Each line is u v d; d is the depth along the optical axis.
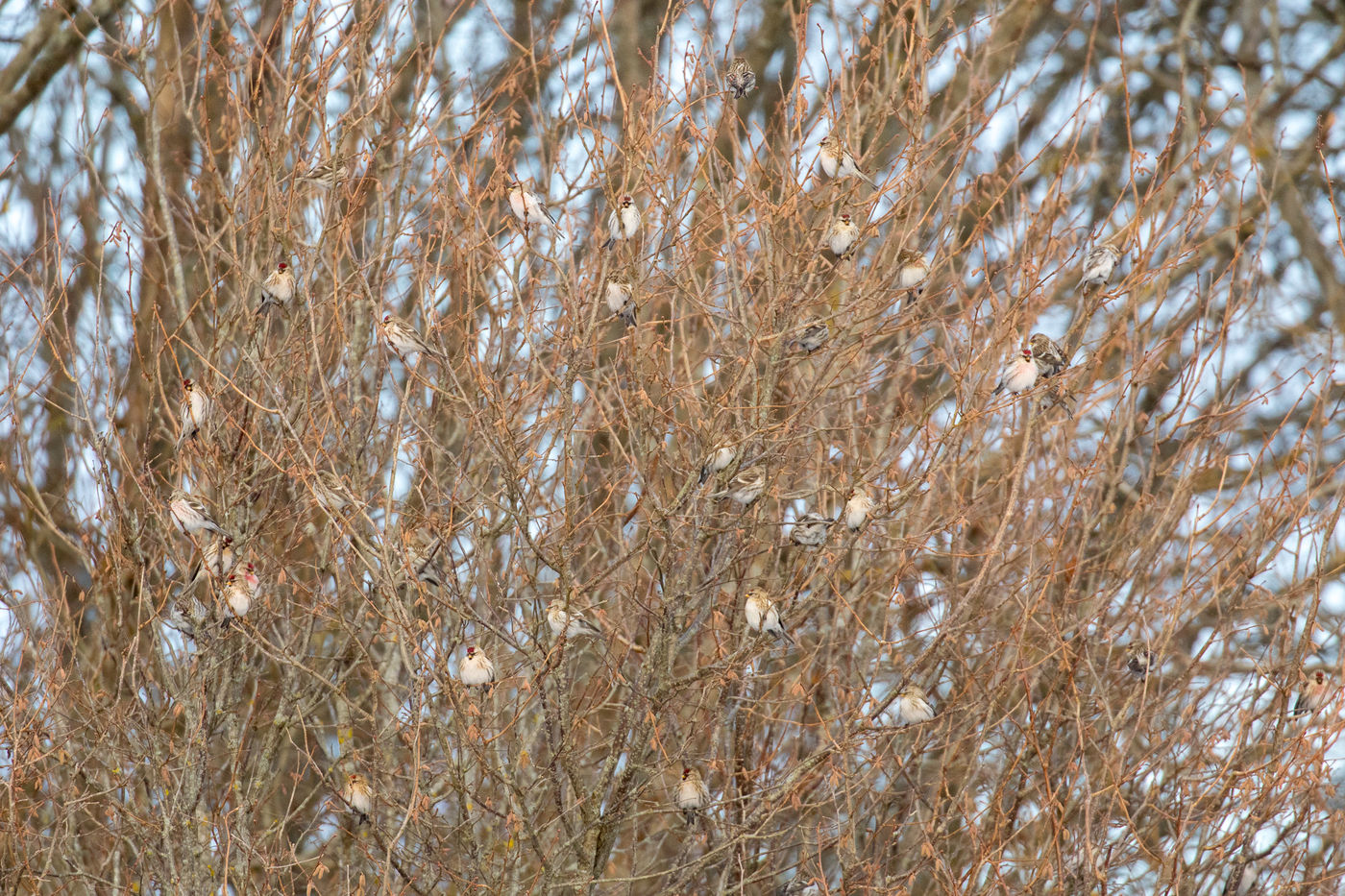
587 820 20.66
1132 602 25.50
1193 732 23.42
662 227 20.62
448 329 23.75
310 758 20.91
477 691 20.77
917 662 20.42
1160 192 23.20
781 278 20.31
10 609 23.03
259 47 23.88
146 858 21.27
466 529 23.38
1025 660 23.94
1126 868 23.42
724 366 21.89
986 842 20.31
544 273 23.67
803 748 25.14
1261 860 20.69
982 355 21.16
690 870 20.80
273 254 23.42
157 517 21.53
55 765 22.42
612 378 20.97
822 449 22.94
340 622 21.64
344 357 22.45
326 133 22.30
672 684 20.38
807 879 22.59
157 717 21.52
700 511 20.62
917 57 21.89
